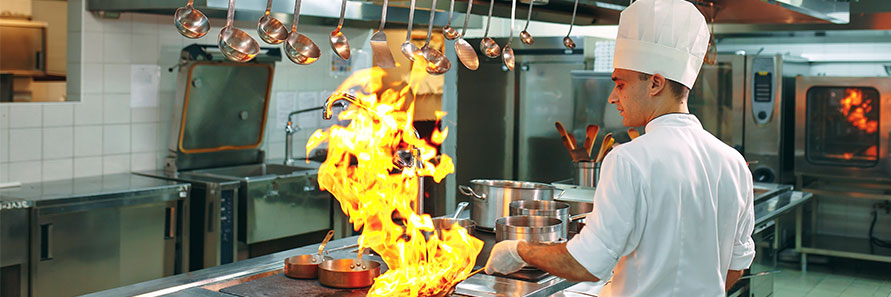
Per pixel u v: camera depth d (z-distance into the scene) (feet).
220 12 13.65
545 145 19.06
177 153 15.43
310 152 18.11
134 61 15.16
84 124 14.49
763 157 18.86
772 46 22.48
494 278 7.43
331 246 8.79
